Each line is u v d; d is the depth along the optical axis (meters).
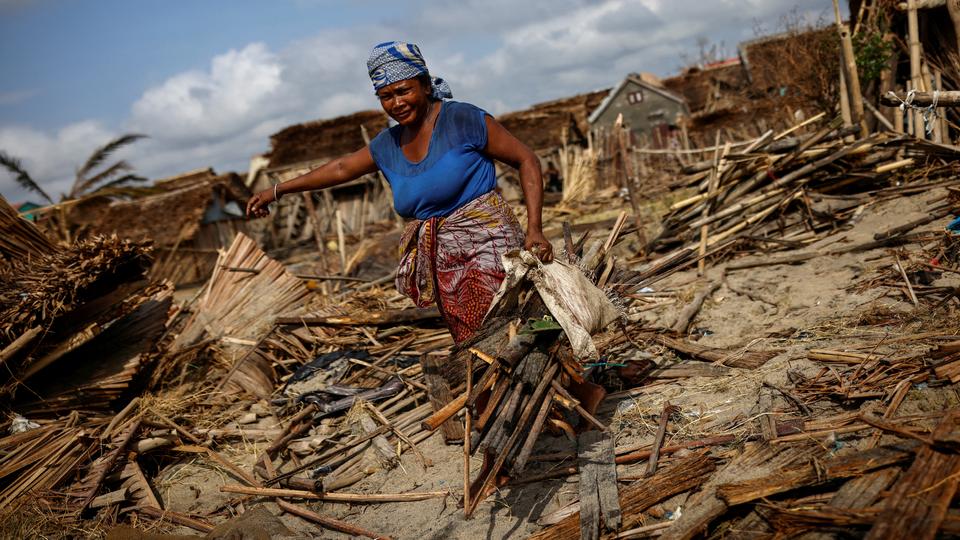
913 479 2.31
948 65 6.94
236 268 6.28
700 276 5.93
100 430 4.48
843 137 6.95
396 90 2.99
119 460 4.21
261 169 28.80
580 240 4.34
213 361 5.69
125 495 3.88
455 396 4.11
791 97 14.57
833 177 6.72
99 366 5.19
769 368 3.72
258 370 5.29
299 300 6.23
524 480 3.22
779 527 2.37
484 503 3.15
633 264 6.88
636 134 27.11
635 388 3.97
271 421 4.79
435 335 5.43
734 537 2.44
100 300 5.34
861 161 6.70
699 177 7.56
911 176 6.53
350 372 5.17
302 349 5.61
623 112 27.50
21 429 4.57
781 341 4.13
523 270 2.96
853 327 4.00
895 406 2.90
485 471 3.03
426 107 3.10
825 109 11.86
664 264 6.13
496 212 3.17
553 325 3.10
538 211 3.04
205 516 3.69
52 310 4.82
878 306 4.16
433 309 5.50
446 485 3.45
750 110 21.20
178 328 6.38
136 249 5.36
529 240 3.02
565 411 3.62
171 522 3.67
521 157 3.07
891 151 6.75
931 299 4.04
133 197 23.42
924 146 6.43
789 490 2.52
